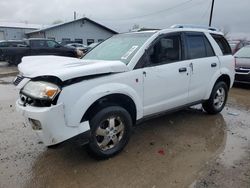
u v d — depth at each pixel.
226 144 3.99
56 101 2.88
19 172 3.20
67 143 3.04
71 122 2.98
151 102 3.88
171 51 4.16
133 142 4.04
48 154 3.64
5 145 3.92
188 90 4.48
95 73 3.12
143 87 3.69
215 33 5.17
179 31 4.34
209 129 4.62
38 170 3.24
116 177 3.08
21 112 3.08
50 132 2.89
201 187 2.87
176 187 2.88
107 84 3.25
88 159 3.50
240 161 3.44
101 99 3.28
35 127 3.01
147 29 4.76
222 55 5.20
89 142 3.26
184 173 3.15
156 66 3.86
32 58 4.16
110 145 3.53
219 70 5.06
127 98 3.54
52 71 2.95
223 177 3.05
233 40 15.27
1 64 17.08
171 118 5.20
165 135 4.33
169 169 3.25
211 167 3.28
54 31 33.16
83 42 35.25
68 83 2.96
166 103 4.12
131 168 3.28
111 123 3.42
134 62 3.60
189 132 4.47
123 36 4.55
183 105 4.51
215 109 5.31
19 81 3.41
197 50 4.67
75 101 2.98
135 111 3.72
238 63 8.54
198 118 5.22
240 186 2.87
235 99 7.01
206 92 4.91
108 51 4.27
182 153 3.67
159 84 3.91
